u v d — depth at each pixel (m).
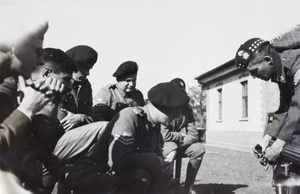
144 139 2.53
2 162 1.83
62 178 2.83
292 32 3.18
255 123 13.20
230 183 4.51
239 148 12.35
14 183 1.87
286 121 2.63
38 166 2.03
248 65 2.84
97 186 2.35
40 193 2.08
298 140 2.56
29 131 1.92
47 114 1.99
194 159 3.70
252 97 13.44
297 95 2.59
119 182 2.31
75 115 2.86
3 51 1.86
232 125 15.23
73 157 2.64
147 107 2.62
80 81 3.05
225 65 15.20
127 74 3.79
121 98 3.80
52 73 2.10
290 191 2.56
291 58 2.72
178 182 3.17
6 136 1.72
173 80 3.71
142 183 2.28
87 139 2.64
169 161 2.80
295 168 2.62
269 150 2.64
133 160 2.32
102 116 3.65
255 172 5.50
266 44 2.80
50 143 2.04
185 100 2.55
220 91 17.03
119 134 2.34
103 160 2.46
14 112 1.79
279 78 2.74
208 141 17.33
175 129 3.78
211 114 17.80
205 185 4.32
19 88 1.92
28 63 1.92
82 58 3.01
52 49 2.16
